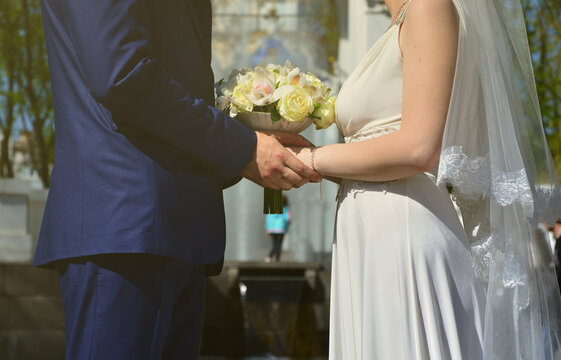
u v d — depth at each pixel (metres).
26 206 11.57
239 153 2.09
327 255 13.81
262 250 14.67
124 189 1.95
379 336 2.03
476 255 2.10
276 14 14.69
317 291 10.06
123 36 1.88
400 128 1.99
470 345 2.03
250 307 9.10
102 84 1.88
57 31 2.03
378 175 2.04
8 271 8.98
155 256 2.00
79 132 2.00
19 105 14.48
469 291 2.06
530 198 1.95
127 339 1.96
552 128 10.77
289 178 2.16
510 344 1.96
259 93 2.31
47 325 8.66
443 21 1.97
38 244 2.08
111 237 1.92
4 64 14.42
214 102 2.31
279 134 2.33
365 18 9.33
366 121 2.13
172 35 2.09
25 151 14.52
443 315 2.00
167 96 1.95
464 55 1.97
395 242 2.05
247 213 14.73
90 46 1.88
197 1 2.29
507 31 2.13
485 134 1.98
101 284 1.95
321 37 14.62
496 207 2.04
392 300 2.03
